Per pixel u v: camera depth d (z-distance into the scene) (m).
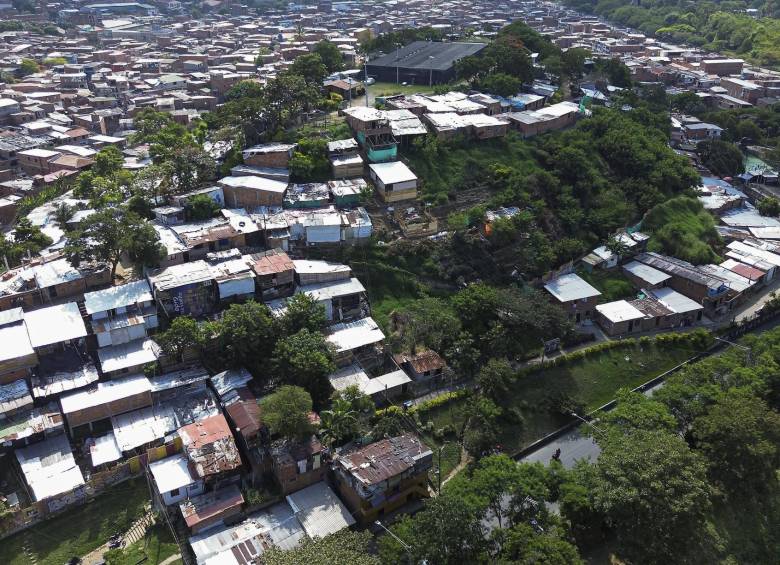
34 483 63.22
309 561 51.28
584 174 120.94
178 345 75.56
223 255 88.94
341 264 93.06
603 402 87.00
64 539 62.06
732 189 141.62
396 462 66.44
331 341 82.75
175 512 64.31
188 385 75.19
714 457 69.19
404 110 126.00
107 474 65.81
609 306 100.81
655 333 99.00
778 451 69.56
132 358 75.38
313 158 108.75
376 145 111.25
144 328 78.81
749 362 84.56
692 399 75.75
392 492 66.56
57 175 126.94
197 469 64.06
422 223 102.00
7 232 109.06
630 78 177.62
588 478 64.56
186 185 101.56
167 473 65.50
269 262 88.38
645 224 118.44
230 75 184.25
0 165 136.25
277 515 65.06
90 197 106.50
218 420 70.25
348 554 53.22
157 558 60.44
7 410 67.88
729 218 130.62
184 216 96.31
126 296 80.12
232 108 127.12
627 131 134.88
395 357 85.19
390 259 97.88
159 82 188.12
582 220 114.19
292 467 66.31
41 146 141.88
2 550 60.53
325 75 144.12
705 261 112.50
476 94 142.50
